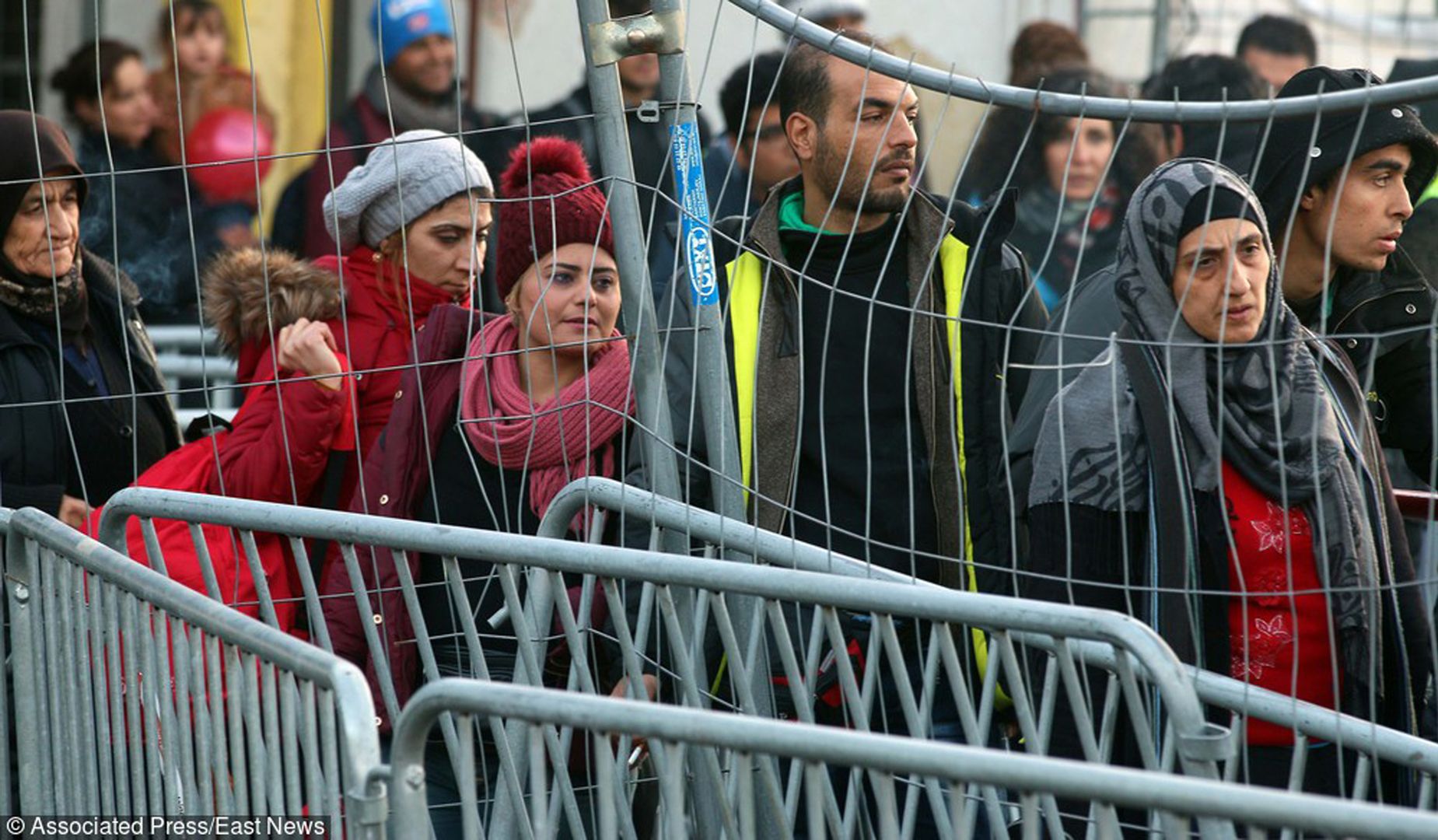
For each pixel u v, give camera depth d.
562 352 11.36
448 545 9.69
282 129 21.78
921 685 11.18
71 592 10.21
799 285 10.55
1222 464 9.97
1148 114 8.66
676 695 10.89
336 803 8.26
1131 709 8.25
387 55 20.56
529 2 22.19
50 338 12.75
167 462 12.27
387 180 12.84
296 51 21.75
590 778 10.36
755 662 10.34
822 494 11.69
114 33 21.83
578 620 10.66
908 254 11.85
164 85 21.56
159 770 9.52
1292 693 9.66
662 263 11.95
